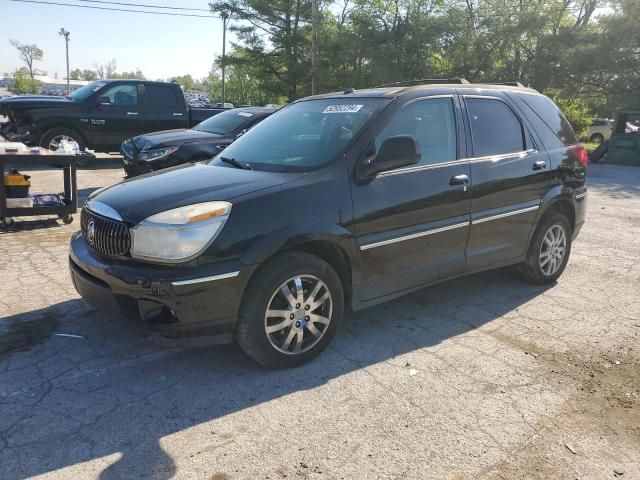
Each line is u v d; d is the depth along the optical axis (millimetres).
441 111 4453
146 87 13430
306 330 3713
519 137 5039
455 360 3852
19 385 3389
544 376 3646
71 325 4250
